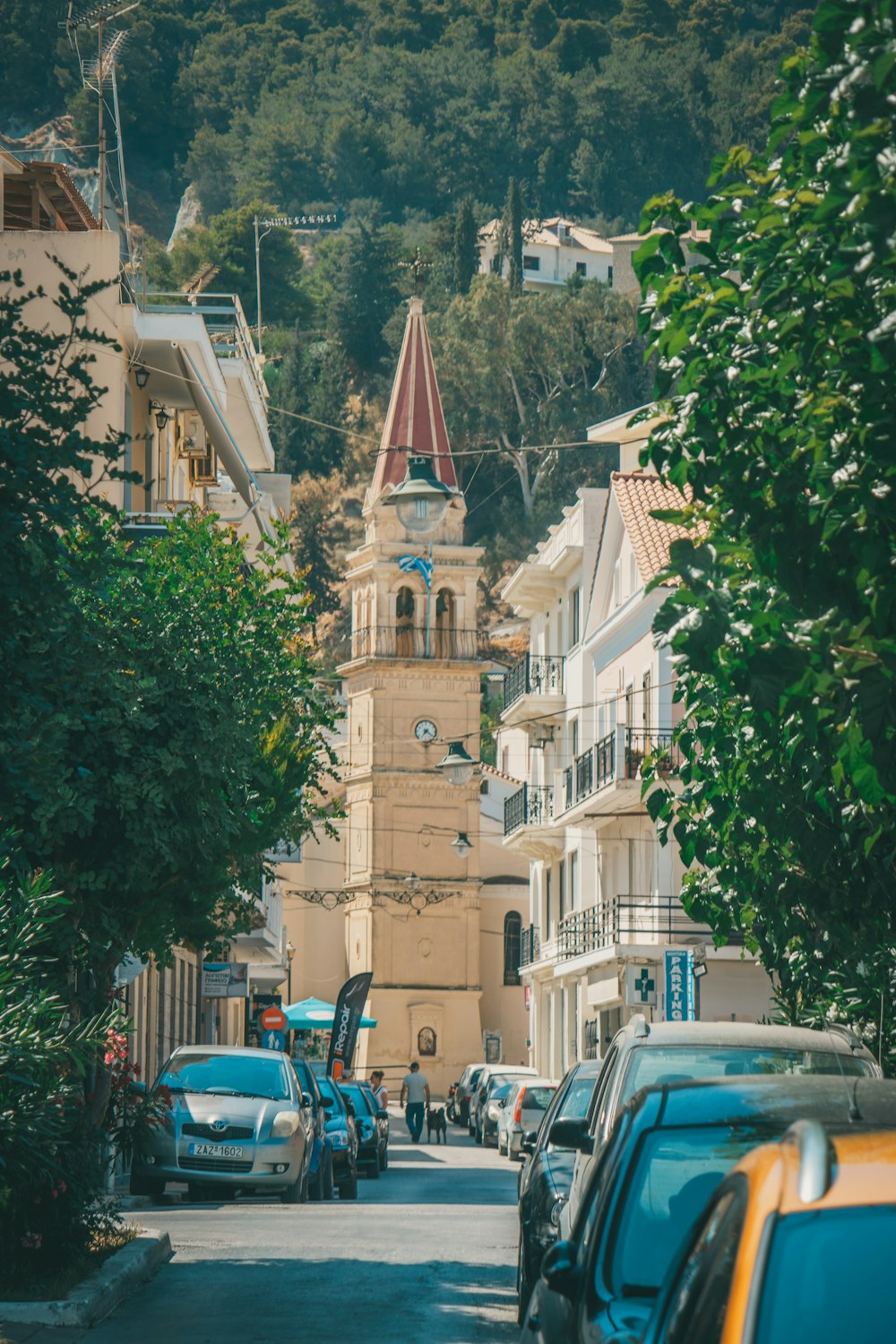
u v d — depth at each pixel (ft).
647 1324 25.05
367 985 238.27
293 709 117.50
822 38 32.40
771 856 60.75
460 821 400.26
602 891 243.40
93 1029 61.11
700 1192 32.30
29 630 57.16
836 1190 20.63
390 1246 89.76
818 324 37.76
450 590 404.77
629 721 225.15
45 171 152.46
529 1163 68.49
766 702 35.83
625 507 226.17
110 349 143.84
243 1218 105.91
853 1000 74.23
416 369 412.98
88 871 81.51
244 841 96.02
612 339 568.00
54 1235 67.77
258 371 214.69
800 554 40.09
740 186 43.29
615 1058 51.52
